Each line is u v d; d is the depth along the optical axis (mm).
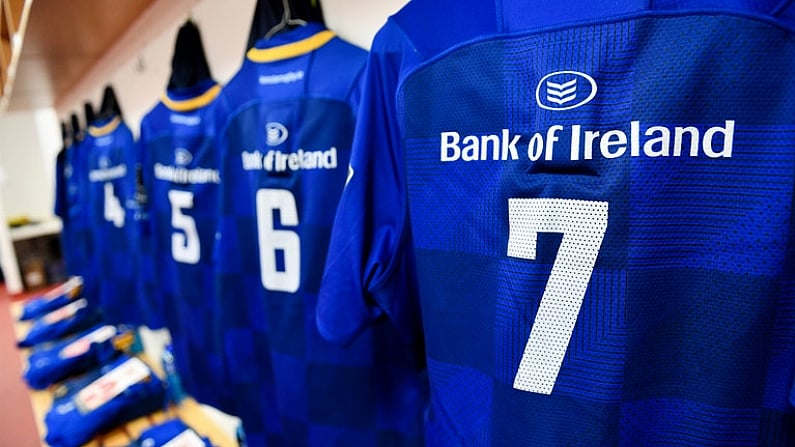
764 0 328
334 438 783
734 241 364
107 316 1857
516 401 460
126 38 1352
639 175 375
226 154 845
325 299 584
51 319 2221
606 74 378
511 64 429
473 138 467
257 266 863
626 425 413
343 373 755
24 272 3430
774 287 356
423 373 692
